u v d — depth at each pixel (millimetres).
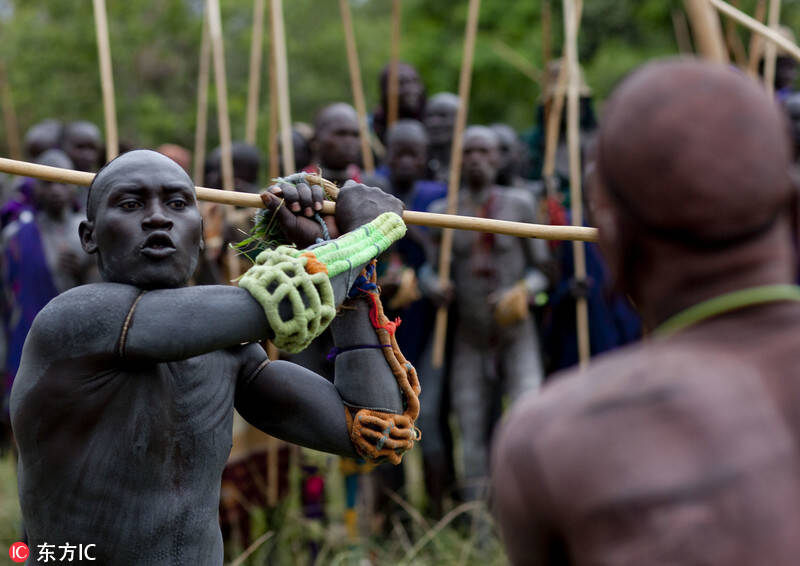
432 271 6520
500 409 6707
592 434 1463
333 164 6367
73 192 6820
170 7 13914
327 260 2625
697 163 1493
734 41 8180
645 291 1615
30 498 2619
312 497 6012
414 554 5648
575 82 6406
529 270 6496
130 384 2549
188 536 2654
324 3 15219
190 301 2480
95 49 13461
